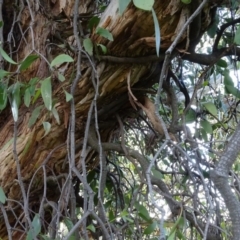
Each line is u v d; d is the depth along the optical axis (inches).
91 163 33.7
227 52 31.2
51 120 29.5
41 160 30.3
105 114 30.9
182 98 43.2
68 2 31.4
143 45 26.4
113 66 27.5
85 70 27.6
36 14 31.1
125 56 27.1
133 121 37.1
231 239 21.5
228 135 38.0
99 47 27.0
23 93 26.3
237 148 20.8
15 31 33.7
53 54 30.4
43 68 30.2
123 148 29.5
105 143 30.0
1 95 24.7
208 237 25.8
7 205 30.6
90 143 29.8
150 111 29.6
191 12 24.5
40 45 30.7
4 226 31.8
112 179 40.4
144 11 24.8
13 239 32.0
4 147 30.3
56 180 30.0
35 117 26.6
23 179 30.5
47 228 32.1
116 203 36.4
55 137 30.0
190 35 25.8
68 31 28.9
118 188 38.4
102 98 29.4
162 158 37.1
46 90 22.3
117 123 32.9
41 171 30.6
